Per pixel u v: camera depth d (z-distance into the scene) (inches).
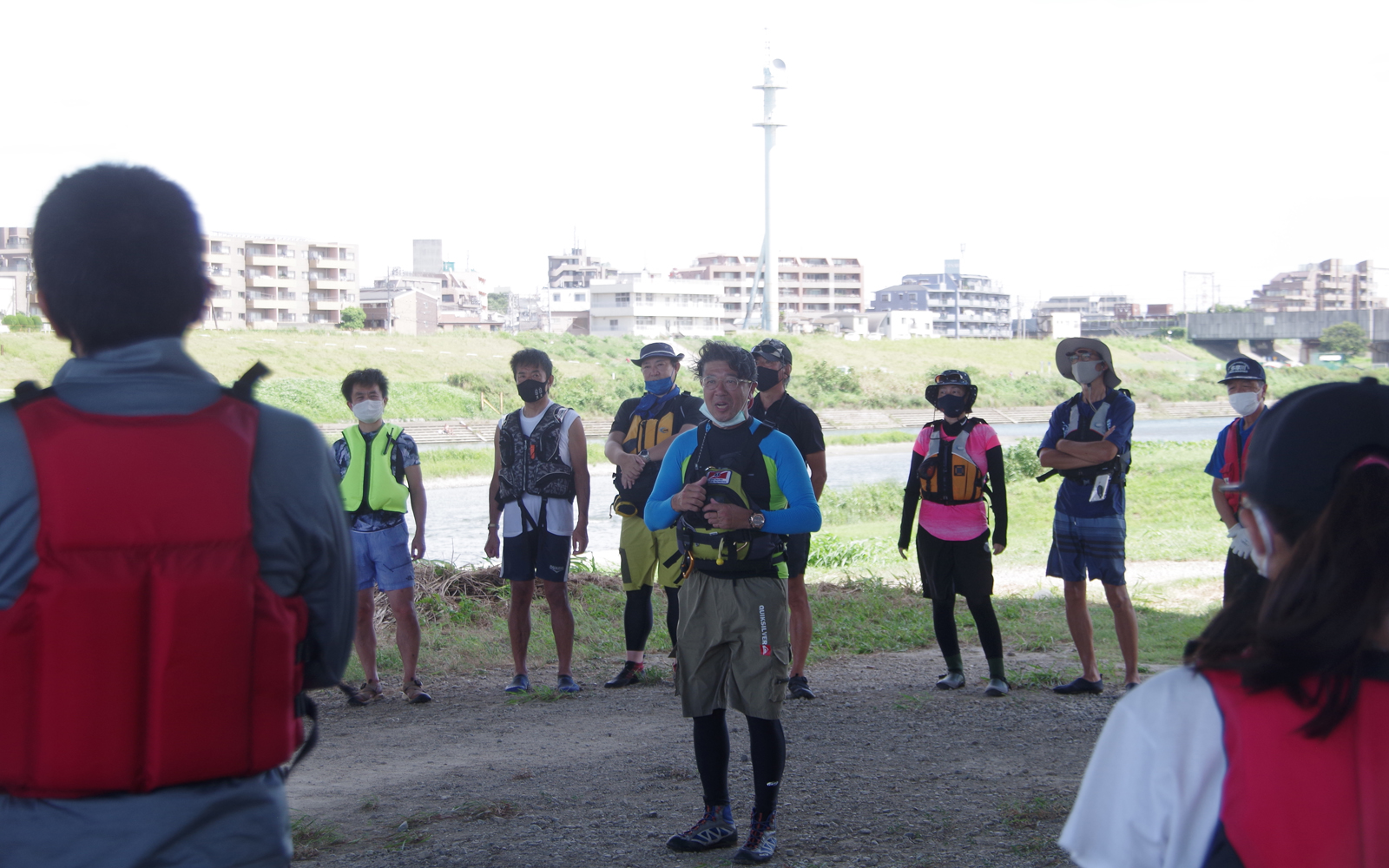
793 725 243.0
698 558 158.4
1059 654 335.0
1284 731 51.9
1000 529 277.0
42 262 71.2
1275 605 53.8
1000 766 202.5
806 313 6761.8
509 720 254.8
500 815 178.1
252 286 4729.3
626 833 166.7
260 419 72.7
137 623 65.6
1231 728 53.0
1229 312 5329.7
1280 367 4138.8
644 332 5295.3
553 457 281.7
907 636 364.5
